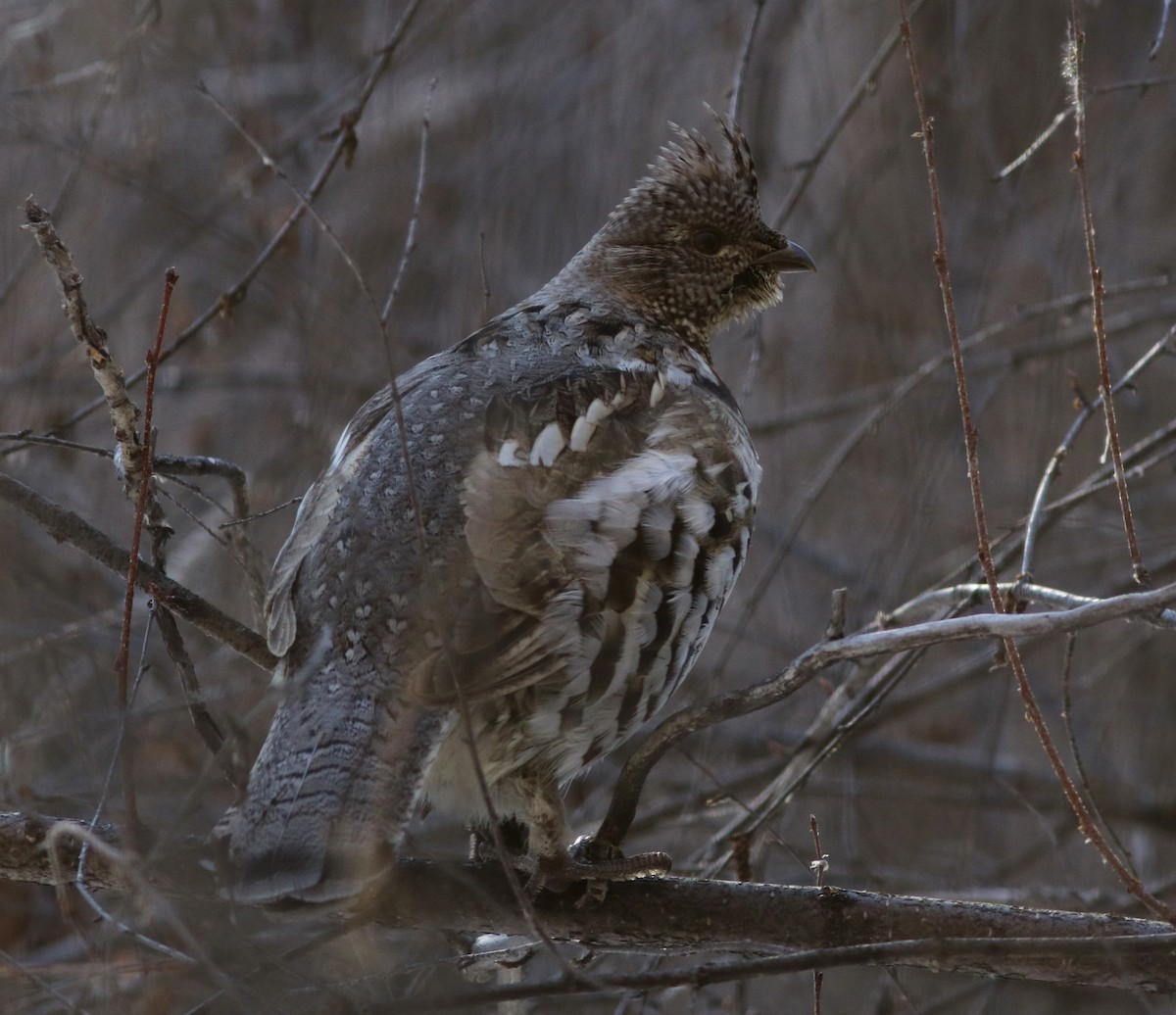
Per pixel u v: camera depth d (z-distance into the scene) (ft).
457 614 22.34
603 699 23.43
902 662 30.17
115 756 21.61
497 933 23.82
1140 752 46.37
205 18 51.60
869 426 37.58
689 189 30.30
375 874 20.81
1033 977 21.44
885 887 35.19
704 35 53.21
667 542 23.73
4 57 45.03
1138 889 19.93
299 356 46.98
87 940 20.44
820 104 53.01
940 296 50.03
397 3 52.26
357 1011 20.42
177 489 46.44
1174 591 18.72
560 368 25.62
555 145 52.80
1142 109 50.75
